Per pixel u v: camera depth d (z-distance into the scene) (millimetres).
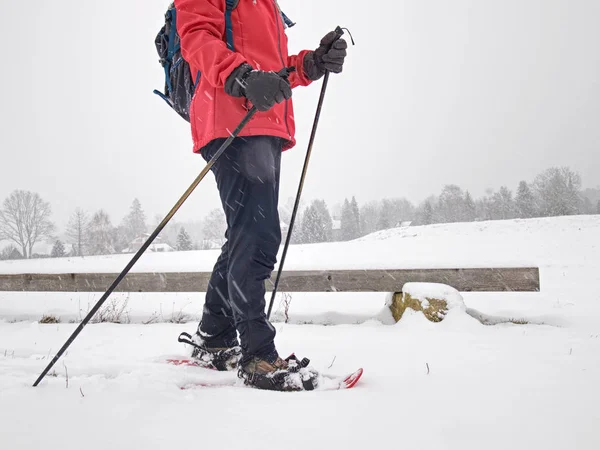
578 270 10766
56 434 1284
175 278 4430
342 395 1651
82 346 2984
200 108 2023
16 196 96062
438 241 20562
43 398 1590
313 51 2324
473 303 5734
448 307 3609
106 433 1290
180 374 1970
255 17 2061
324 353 2592
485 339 2949
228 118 1939
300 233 76438
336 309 4992
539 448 1179
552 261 12797
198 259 16391
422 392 1682
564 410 1447
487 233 22766
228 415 1430
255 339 1896
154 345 2994
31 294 6711
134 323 4371
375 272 4062
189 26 1888
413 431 1293
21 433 1291
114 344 3070
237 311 1926
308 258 14594
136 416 1420
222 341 2197
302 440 1235
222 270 2152
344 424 1349
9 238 94938
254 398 1609
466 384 1787
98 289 4555
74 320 4516
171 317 4555
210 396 1640
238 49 2000
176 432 1296
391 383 1843
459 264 4004
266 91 1658
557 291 7125
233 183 1938
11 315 4754
